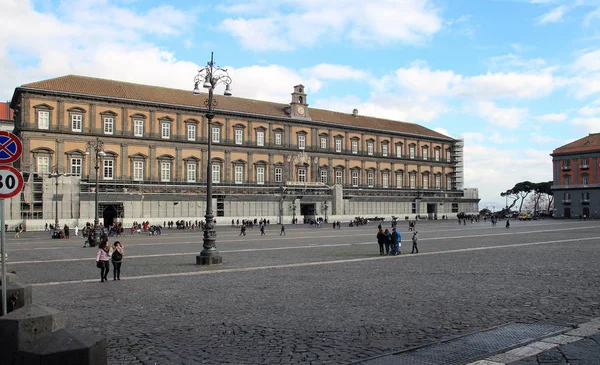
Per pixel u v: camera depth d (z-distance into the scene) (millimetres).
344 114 141125
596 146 147125
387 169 141250
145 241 58719
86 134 95812
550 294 18359
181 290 20953
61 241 61188
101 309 17062
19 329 9148
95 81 102562
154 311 16578
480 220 141000
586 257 31953
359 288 20672
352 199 131250
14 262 33875
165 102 105125
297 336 12961
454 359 10625
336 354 11289
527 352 10961
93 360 7973
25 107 90562
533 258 31844
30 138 90688
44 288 22062
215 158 111500
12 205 86375
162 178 104875
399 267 28297
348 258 34250
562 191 152875
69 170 94062
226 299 18562
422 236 60656
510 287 20188
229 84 36188
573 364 10070
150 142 103312
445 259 32469
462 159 169625
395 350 11508
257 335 13141
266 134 119625
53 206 90312
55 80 96500
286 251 40938
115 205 98062
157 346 12242
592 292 18703
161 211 102625
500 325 13672
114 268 24641
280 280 23469
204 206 108375
